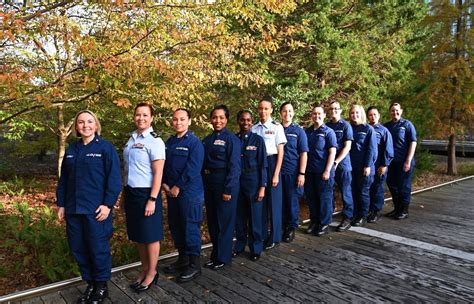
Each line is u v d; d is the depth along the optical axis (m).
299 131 4.35
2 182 9.50
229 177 3.41
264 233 4.06
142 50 3.91
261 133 4.02
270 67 6.39
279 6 4.44
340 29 6.42
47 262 4.40
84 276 2.91
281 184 4.15
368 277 3.34
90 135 2.86
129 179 3.04
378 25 7.01
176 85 4.18
